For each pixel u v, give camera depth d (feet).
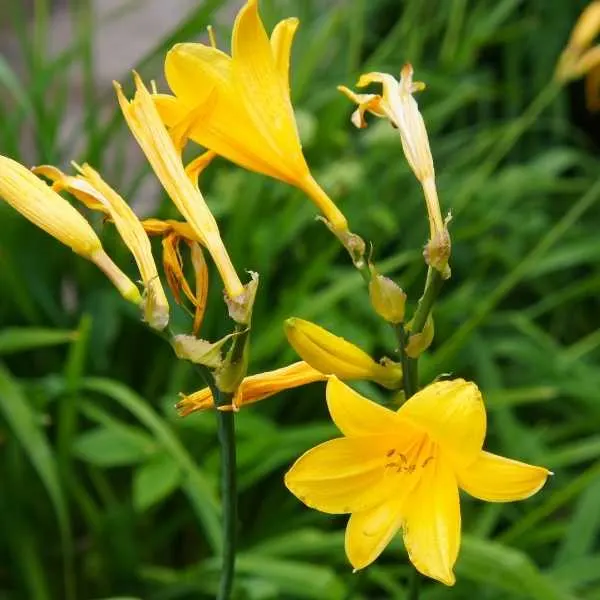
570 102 5.86
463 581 3.27
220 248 1.78
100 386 3.18
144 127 1.82
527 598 3.16
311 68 4.17
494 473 1.77
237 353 1.77
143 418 3.09
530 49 5.52
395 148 4.10
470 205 4.59
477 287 4.60
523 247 4.62
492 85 5.26
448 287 4.69
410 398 1.79
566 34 5.37
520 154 5.35
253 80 1.85
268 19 4.24
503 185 4.57
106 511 3.53
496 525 4.00
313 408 3.96
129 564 3.47
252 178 3.80
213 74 1.84
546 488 3.87
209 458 3.26
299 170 1.87
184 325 3.60
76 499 3.47
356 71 4.49
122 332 3.84
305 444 3.29
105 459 3.09
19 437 3.23
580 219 5.13
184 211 1.80
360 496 1.83
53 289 3.93
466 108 5.62
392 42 4.62
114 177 4.12
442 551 1.78
